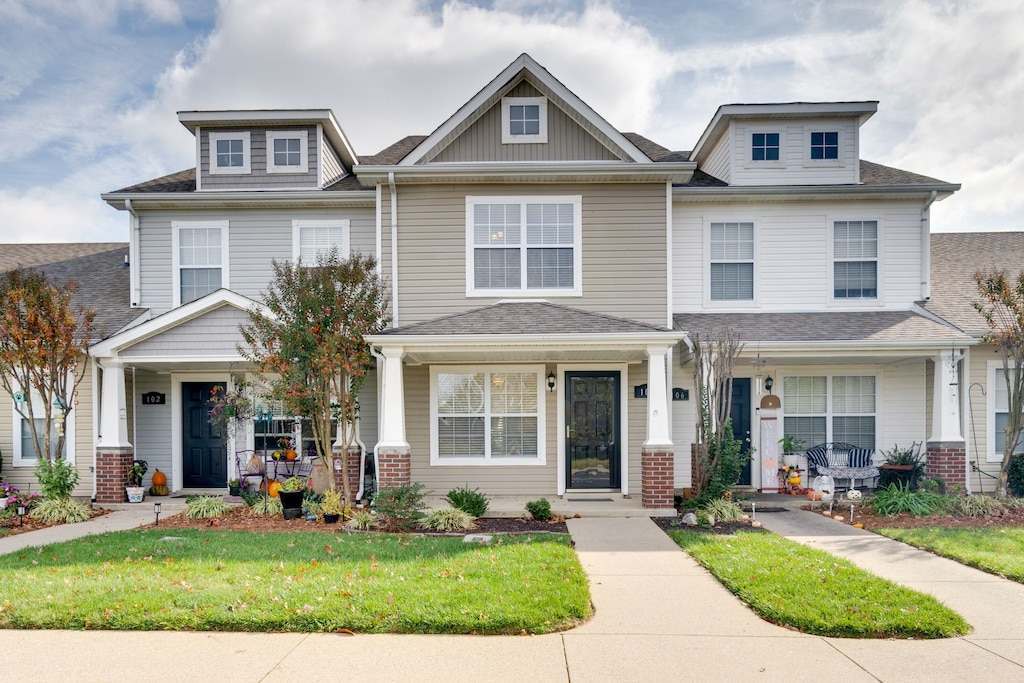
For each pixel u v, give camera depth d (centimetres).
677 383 1350
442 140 1315
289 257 1399
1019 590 666
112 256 1700
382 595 612
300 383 1079
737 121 1426
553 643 527
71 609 577
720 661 493
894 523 1012
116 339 1213
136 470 1276
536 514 1053
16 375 1138
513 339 1104
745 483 1395
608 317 1205
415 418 1321
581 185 1315
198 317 1235
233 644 521
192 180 1495
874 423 1389
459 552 802
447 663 487
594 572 743
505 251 1312
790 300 1405
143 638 534
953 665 485
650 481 1108
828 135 1429
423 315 1304
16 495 1188
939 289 1449
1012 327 1134
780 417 1392
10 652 506
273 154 1434
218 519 1089
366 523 1000
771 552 804
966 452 1247
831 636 545
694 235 1408
